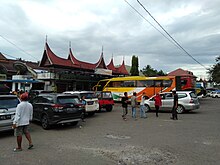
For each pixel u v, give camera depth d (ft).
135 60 177.47
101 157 19.80
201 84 148.56
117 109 66.18
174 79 76.95
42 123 35.35
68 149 22.44
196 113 55.72
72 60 114.11
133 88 83.20
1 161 18.79
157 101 49.03
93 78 114.73
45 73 98.12
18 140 22.03
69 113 34.76
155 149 22.36
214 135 29.09
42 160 18.98
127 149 22.38
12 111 29.35
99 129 33.83
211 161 18.63
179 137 27.94
